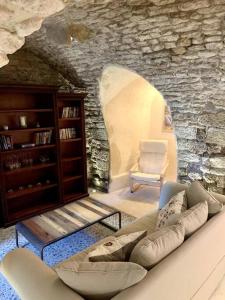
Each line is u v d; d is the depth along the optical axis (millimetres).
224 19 2131
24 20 1256
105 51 3264
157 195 4504
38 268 1502
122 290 1231
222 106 3084
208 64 2705
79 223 2619
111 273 1240
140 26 2537
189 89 3162
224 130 3170
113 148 4629
